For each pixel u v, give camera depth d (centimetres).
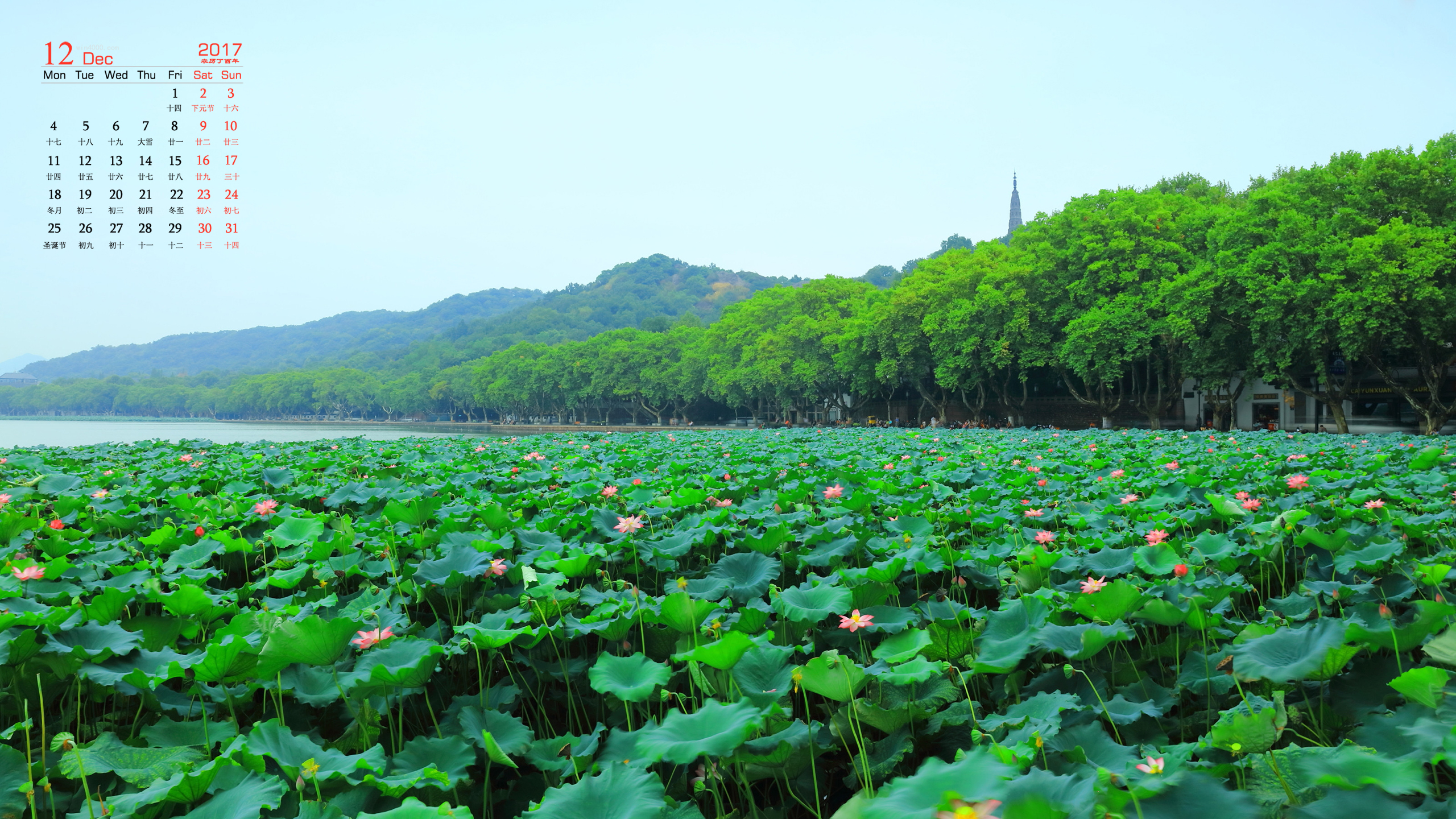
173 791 242
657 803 230
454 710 330
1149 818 190
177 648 395
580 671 378
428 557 588
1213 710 329
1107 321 3459
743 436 2273
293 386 16025
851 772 313
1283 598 427
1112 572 470
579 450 1505
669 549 533
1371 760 215
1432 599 389
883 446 1648
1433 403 2888
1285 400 4088
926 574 514
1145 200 3778
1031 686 345
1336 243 2736
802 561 531
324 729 350
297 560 537
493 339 19238
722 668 304
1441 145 2927
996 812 175
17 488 899
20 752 274
